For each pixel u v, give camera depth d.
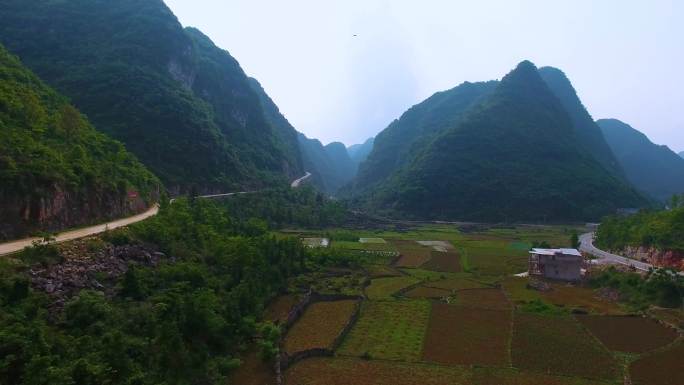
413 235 143.12
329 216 158.38
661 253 86.56
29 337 28.19
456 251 113.12
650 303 65.31
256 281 59.00
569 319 58.62
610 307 65.44
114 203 59.50
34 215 43.00
